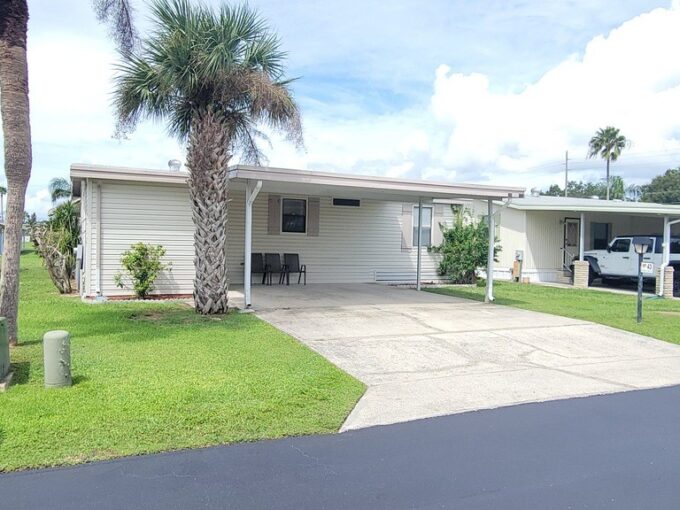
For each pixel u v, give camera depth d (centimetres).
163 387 502
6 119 643
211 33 831
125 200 1160
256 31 877
